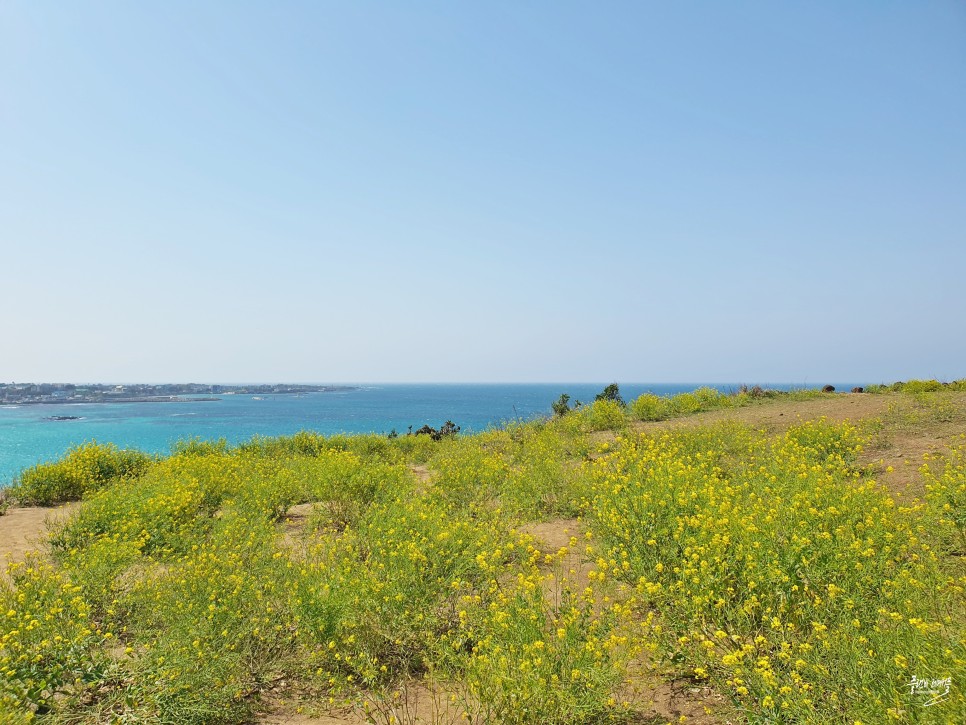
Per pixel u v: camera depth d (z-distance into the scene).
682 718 3.66
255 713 4.24
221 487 10.91
